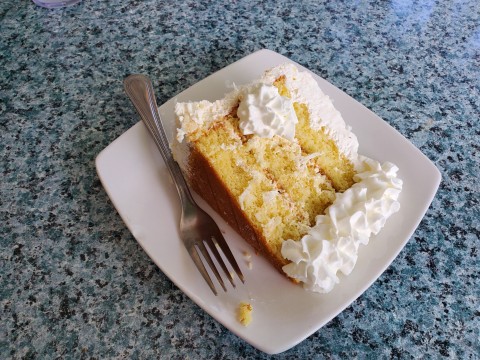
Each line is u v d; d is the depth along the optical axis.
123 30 0.37
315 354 0.24
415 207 0.28
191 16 0.39
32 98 0.33
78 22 0.38
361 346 0.24
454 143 0.32
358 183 0.28
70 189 0.29
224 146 0.28
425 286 0.26
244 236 0.27
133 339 0.24
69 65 0.35
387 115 0.33
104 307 0.25
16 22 0.38
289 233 0.27
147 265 0.26
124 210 0.27
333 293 0.25
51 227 0.28
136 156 0.28
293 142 0.29
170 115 0.30
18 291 0.26
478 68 0.37
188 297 0.25
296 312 0.24
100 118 0.32
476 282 0.27
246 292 0.25
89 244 0.27
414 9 0.40
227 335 0.24
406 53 0.37
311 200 0.28
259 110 0.28
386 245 0.26
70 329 0.24
